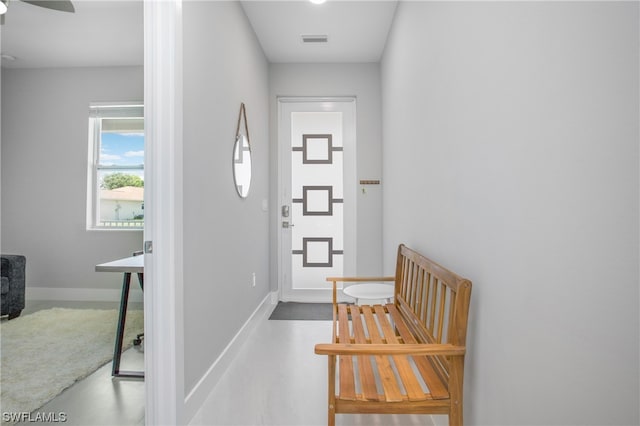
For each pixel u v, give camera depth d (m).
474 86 1.19
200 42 1.88
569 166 0.72
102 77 4.06
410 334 1.71
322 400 1.86
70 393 1.94
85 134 4.07
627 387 0.59
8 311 3.23
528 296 0.88
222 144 2.23
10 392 1.93
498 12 1.01
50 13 2.94
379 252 3.86
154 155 1.53
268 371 2.20
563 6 0.74
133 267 2.04
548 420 0.80
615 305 0.61
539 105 0.82
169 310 1.52
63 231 4.06
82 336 2.79
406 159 2.40
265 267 3.56
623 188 0.59
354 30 3.18
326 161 3.94
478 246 1.17
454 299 1.24
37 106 4.06
